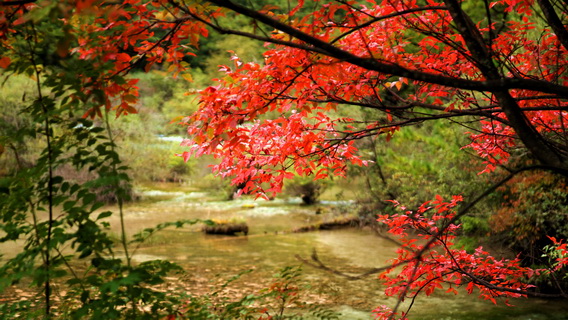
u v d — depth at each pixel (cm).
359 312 655
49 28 209
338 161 397
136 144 1811
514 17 629
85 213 204
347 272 879
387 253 1044
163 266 225
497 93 198
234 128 292
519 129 195
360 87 314
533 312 666
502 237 848
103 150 207
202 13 237
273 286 314
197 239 1185
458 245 816
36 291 665
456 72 354
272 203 1756
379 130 362
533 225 738
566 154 258
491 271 393
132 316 224
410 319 641
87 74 201
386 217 390
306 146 356
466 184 861
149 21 248
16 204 211
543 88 176
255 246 1124
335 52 184
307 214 1543
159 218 1436
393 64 193
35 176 208
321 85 306
